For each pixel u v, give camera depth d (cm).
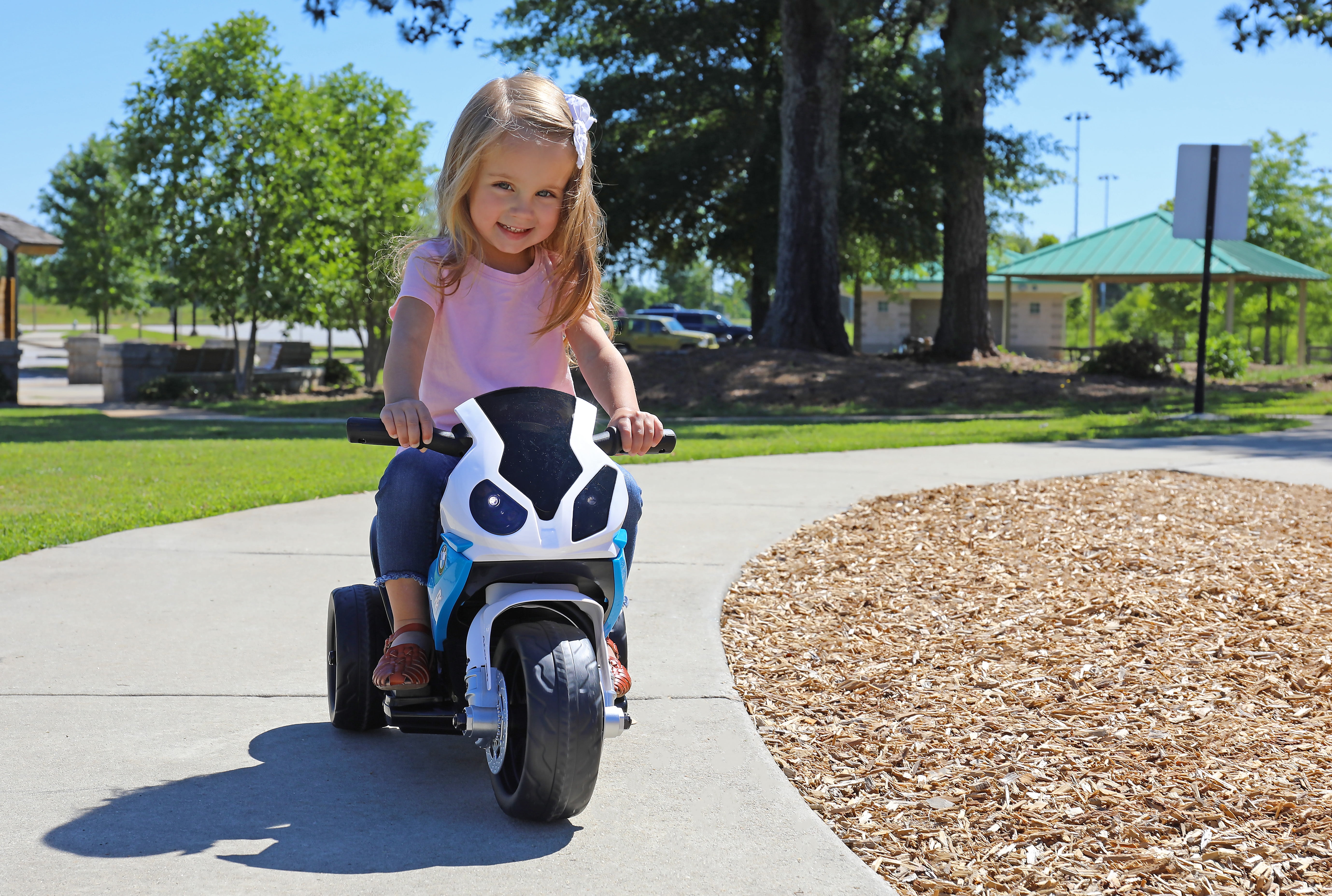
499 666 302
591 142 314
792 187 2475
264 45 2498
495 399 298
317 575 568
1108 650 445
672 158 3036
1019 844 287
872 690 404
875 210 3158
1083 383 2319
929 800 313
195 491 855
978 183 2900
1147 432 1344
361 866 267
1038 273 4019
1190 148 1630
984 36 1998
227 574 570
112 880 257
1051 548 618
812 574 578
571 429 296
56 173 5388
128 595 525
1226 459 1025
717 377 2236
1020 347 5388
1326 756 339
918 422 1709
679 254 3559
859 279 4216
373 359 2944
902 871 274
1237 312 5519
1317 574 553
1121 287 9012
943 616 497
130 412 2200
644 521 719
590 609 284
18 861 266
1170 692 397
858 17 2278
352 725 359
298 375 2781
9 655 431
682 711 377
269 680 410
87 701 384
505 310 319
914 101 2925
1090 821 299
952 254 2920
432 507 307
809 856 275
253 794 311
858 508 764
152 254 2600
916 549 627
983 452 1113
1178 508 730
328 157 2616
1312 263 5222
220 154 2497
